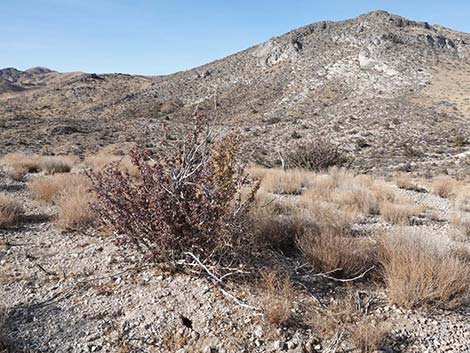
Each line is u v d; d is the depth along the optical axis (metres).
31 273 4.54
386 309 4.00
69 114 102.62
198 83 109.31
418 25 110.88
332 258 4.61
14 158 16.36
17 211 6.81
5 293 4.09
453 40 101.06
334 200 9.68
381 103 64.06
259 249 5.19
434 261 4.49
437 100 63.50
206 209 4.21
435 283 4.17
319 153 18.94
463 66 83.19
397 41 94.44
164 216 4.25
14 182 10.77
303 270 4.73
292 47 105.94
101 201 4.68
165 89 109.12
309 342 3.38
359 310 3.92
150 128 63.50
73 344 3.35
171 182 4.30
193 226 4.22
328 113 64.69
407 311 3.97
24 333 3.46
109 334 3.47
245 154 27.47
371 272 4.74
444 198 12.16
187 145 4.49
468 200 11.57
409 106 60.69
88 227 6.15
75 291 4.14
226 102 89.06
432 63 83.81
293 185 11.07
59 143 48.41
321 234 5.29
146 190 4.45
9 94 177.62
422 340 3.53
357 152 39.31
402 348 3.41
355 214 7.95
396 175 21.64
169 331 3.51
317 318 3.69
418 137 44.81
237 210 4.39
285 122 62.09
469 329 3.73
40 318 3.67
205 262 4.34
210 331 3.50
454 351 3.39
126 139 51.06
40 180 9.56
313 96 79.25
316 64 95.25
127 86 138.50
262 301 3.88
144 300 3.95
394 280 4.21
